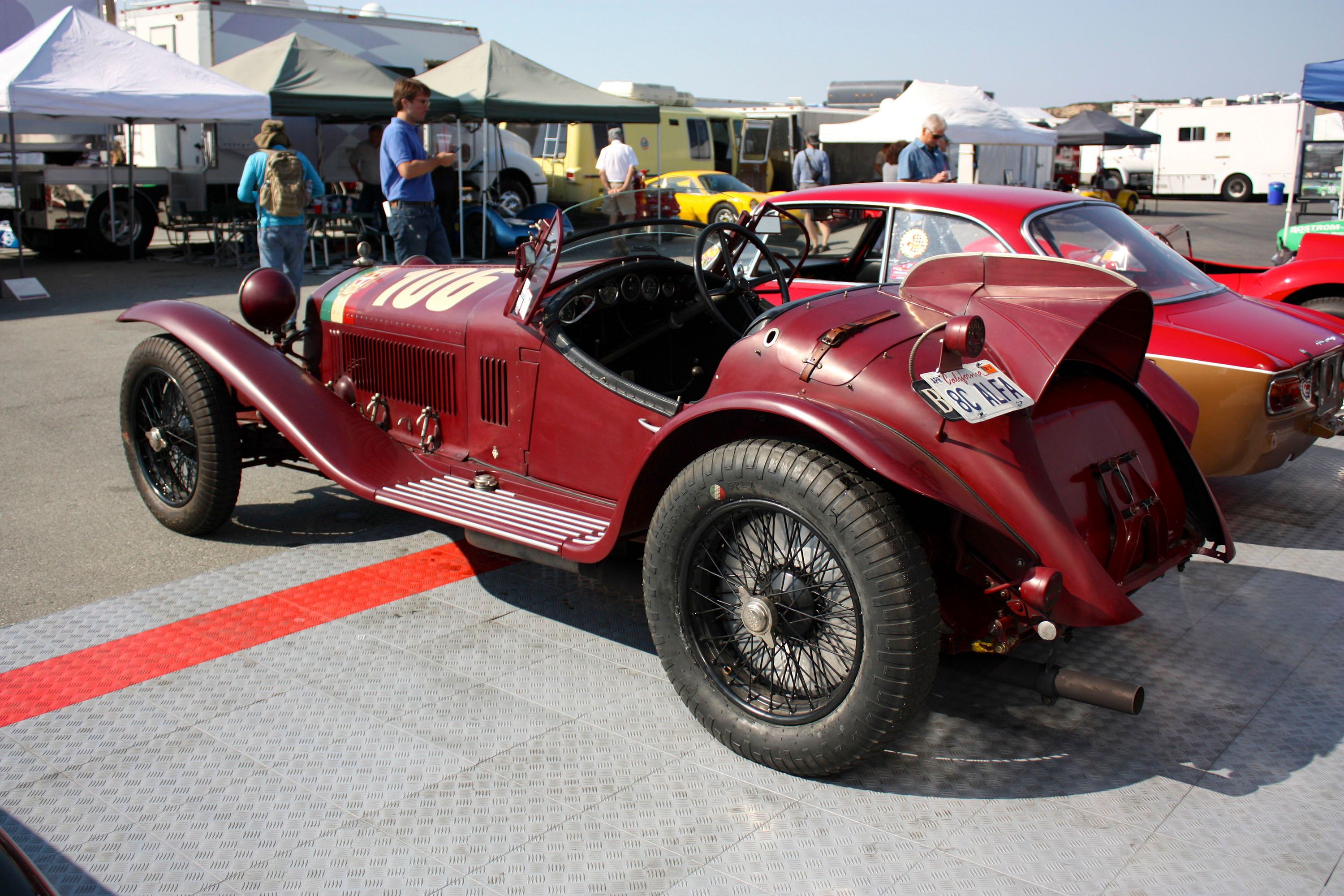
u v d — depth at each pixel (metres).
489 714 2.73
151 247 14.89
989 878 2.11
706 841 2.22
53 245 13.14
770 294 4.28
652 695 2.84
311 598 3.46
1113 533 2.48
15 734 2.61
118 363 7.21
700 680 2.54
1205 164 28.88
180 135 13.70
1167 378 3.24
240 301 3.99
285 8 14.34
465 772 2.46
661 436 2.52
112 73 10.97
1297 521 4.27
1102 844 2.21
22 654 3.04
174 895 2.04
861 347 2.46
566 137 18.81
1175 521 2.75
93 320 8.91
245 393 3.54
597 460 3.15
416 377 3.71
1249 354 3.76
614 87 19.09
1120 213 4.67
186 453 3.95
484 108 12.45
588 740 2.61
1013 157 19.36
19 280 10.30
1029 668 2.42
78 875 2.09
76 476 4.78
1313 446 5.40
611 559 2.94
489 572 3.70
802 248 4.86
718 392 2.68
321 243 13.82
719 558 2.54
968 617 2.41
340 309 4.02
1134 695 2.28
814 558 2.35
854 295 2.74
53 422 5.70
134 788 2.39
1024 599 2.21
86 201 12.84
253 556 3.84
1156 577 2.61
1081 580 2.21
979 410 2.22
